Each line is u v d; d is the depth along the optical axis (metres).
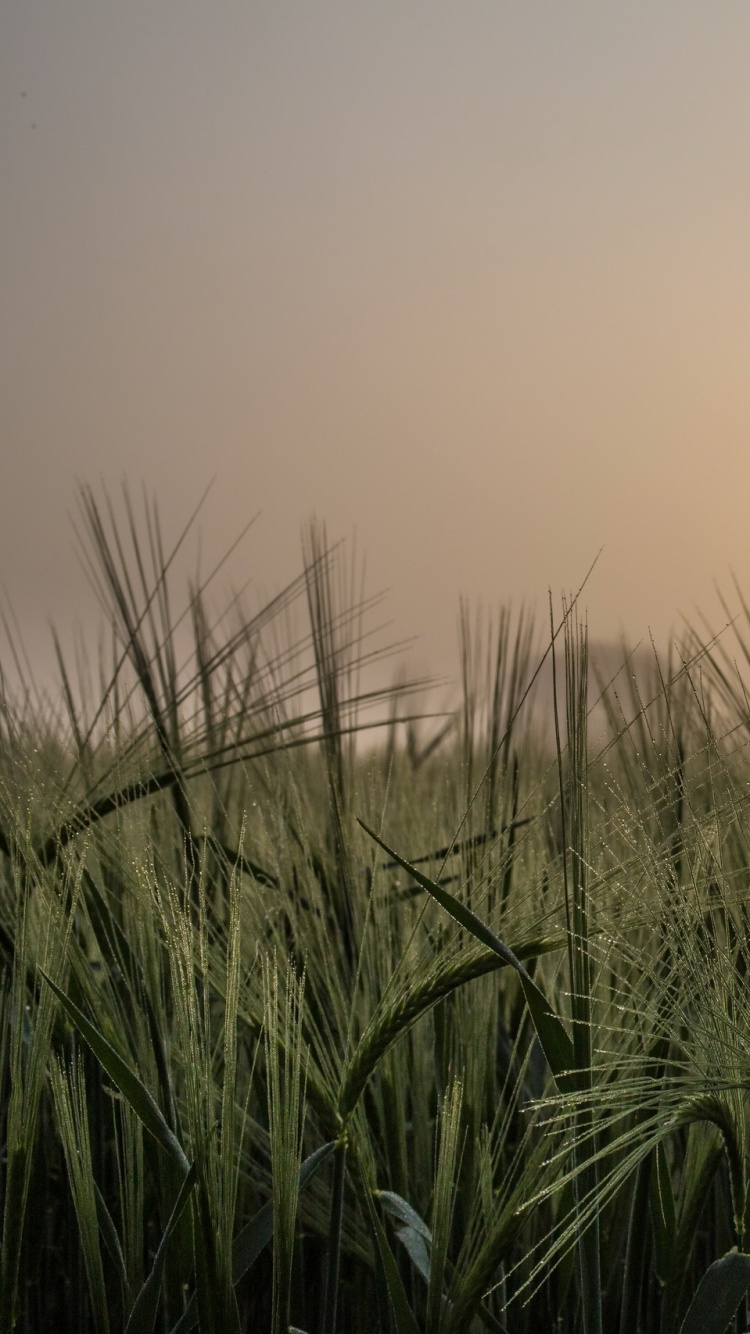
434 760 3.08
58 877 1.77
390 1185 1.75
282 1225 1.39
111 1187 2.10
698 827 1.47
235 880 1.42
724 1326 1.34
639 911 1.48
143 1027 1.73
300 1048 1.51
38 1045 1.51
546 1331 2.03
